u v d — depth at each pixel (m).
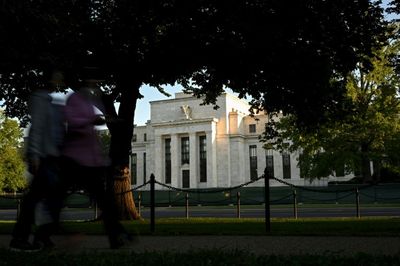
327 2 17.22
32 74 17.95
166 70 20.59
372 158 43.62
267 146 31.86
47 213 7.28
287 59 18.55
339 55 18.95
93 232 12.43
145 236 11.38
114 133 20.61
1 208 49.00
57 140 7.17
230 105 95.75
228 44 18.52
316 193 45.88
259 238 10.50
